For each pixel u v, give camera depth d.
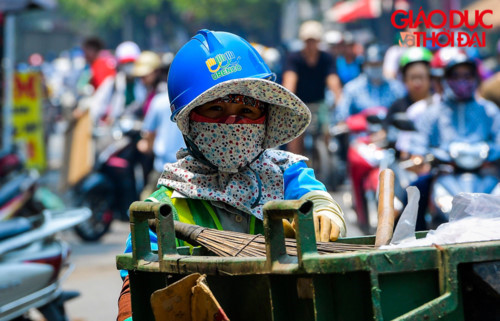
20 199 13.77
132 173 19.81
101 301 13.45
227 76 5.52
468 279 4.15
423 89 17.95
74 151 20.23
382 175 5.57
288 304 4.37
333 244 4.84
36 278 10.36
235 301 4.76
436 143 14.18
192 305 4.28
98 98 23.25
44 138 30.17
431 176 13.33
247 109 5.59
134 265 4.88
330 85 23.00
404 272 4.10
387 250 4.03
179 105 5.61
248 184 5.64
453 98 14.15
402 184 14.14
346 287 4.11
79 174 20.11
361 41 52.34
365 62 21.58
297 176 5.89
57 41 121.00
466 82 13.90
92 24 117.62
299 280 4.23
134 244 4.88
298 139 22.75
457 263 4.04
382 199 5.42
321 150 23.23
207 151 5.61
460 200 4.98
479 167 13.42
